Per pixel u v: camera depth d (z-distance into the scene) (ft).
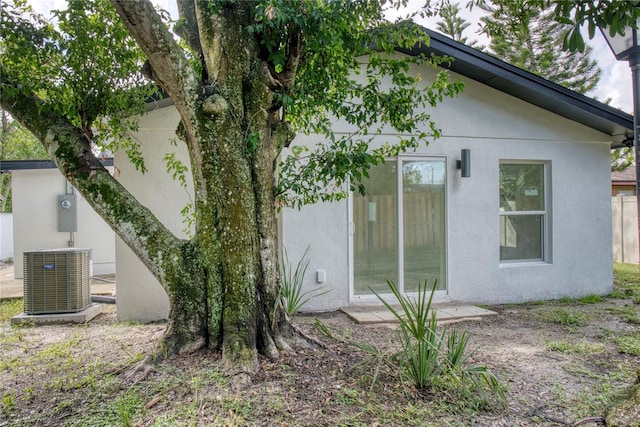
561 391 10.30
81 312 18.43
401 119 13.46
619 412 8.75
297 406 8.80
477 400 9.42
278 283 11.97
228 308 10.91
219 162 10.99
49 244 31.91
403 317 17.31
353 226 19.94
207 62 11.48
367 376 10.22
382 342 13.71
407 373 10.09
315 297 19.22
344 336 14.37
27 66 12.70
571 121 22.57
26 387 10.19
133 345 13.24
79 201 32.91
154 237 11.32
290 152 18.70
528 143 22.04
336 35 11.15
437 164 20.95
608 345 14.17
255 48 11.55
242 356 10.21
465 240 21.12
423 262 20.75
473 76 20.77
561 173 22.57
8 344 14.30
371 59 13.26
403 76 12.98
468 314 18.31
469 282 21.12
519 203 22.43
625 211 38.47
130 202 11.62
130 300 18.13
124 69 13.74
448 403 9.27
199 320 11.04
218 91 11.13
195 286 11.14
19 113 12.25
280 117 13.83
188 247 11.38
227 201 11.05
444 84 13.88
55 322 17.80
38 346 14.02
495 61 19.43
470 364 11.85
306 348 11.75
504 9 12.52
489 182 21.48
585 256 22.85
